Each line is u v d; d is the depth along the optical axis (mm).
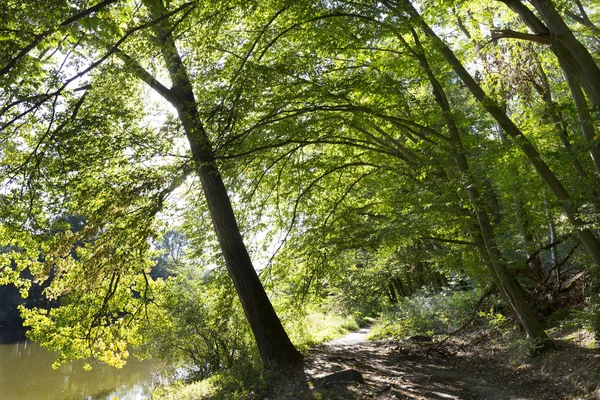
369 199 15289
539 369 9891
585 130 9508
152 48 10734
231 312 14164
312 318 23734
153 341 16281
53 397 18312
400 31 9859
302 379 10062
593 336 9922
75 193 11492
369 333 21547
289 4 9305
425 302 20453
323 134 12523
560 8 11625
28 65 7957
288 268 14836
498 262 11773
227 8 9617
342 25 10008
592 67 7609
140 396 17297
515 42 12484
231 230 12578
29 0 6746
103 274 12508
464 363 12414
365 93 10789
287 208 15836
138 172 11391
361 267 19625
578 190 9125
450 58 11188
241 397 9406
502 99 12867
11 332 47281
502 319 14500
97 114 11062
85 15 6793
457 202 11766
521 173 13086
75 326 14359
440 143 11961
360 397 8375
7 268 13633
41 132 11531
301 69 10305
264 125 10773
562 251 18297
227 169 11039
